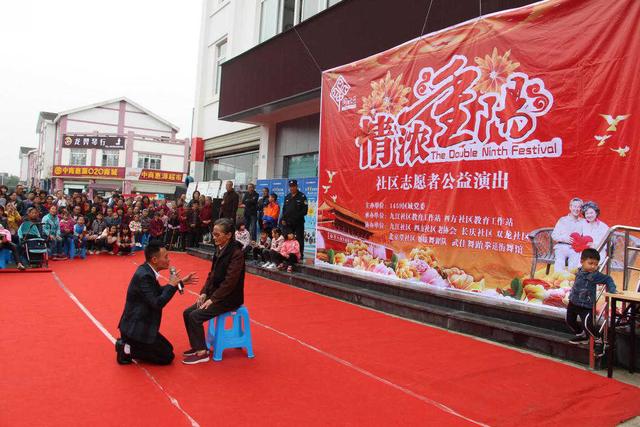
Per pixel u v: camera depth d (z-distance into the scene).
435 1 7.30
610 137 4.92
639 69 4.74
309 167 11.59
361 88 8.15
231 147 14.72
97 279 8.49
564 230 5.25
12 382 3.55
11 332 4.92
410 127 7.18
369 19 8.48
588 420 3.20
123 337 4.01
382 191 7.61
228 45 14.55
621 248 4.80
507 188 5.82
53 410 3.08
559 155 5.33
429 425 3.07
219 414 3.11
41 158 40.59
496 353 4.74
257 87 11.33
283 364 4.22
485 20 6.18
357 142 8.16
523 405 3.44
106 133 36.19
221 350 4.28
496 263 5.90
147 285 4.00
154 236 14.41
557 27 5.43
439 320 5.85
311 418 3.11
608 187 4.91
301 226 9.51
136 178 34.84
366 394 3.57
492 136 6.02
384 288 7.05
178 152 37.28
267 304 6.88
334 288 7.54
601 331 4.39
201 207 13.78
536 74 5.59
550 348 4.73
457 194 6.41
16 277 8.49
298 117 11.90
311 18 9.74
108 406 3.17
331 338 5.14
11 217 10.20
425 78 6.98
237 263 4.30
